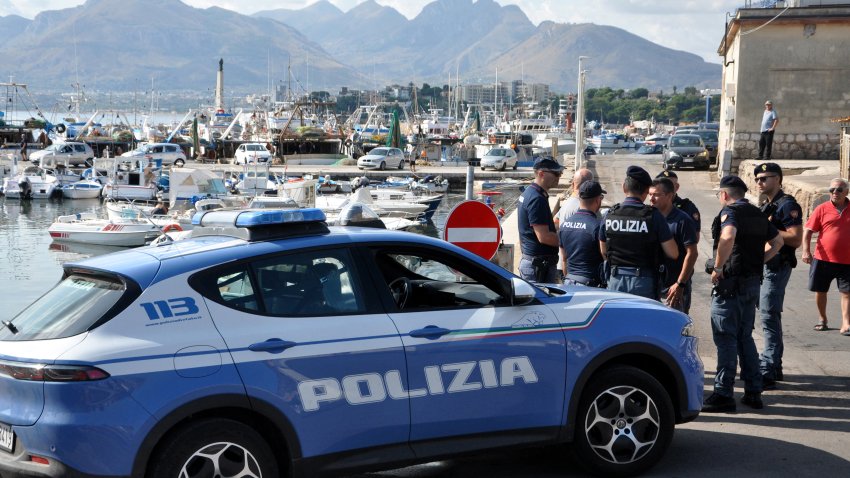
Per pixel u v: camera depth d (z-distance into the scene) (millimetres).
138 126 103500
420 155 77500
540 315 5957
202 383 4938
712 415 7648
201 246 5438
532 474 6336
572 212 8797
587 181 8195
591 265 8086
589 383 6094
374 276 5621
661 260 7430
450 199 53875
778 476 6191
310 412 5207
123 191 47781
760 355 8906
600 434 6105
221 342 5047
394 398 5438
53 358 4773
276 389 5113
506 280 5961
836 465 6406
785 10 29938
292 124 94125
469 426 5688
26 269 29938
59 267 30406
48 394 4746
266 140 79125
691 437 7055
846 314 10562
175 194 39344
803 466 6391
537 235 8398
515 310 5902
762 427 7301
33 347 4906
